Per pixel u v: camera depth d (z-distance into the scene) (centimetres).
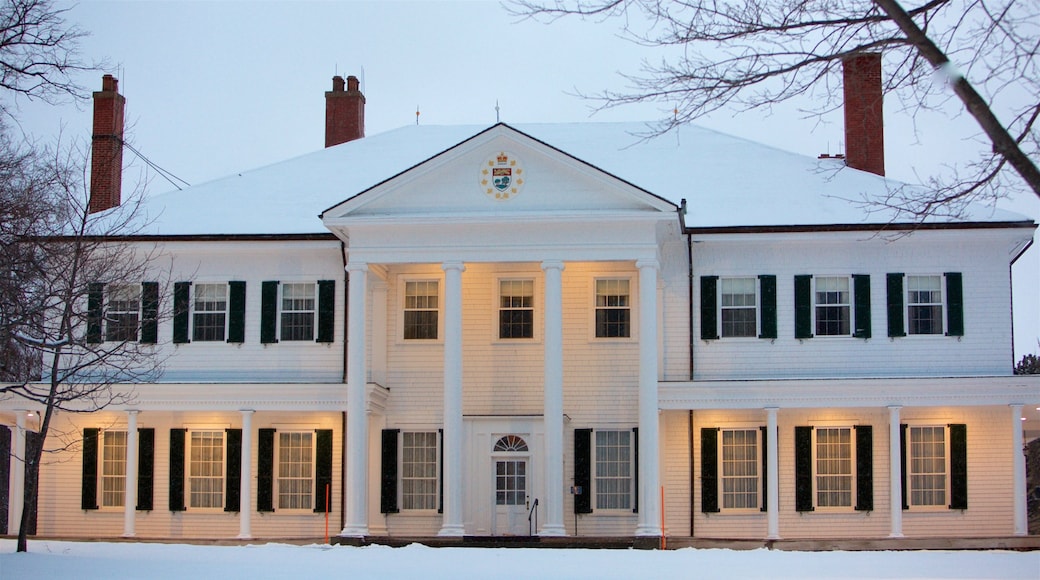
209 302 4216
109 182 4816
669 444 4050
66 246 3203
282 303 4200
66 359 4100
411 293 4181
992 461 3969
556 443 3750
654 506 3706
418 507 4094
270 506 4100
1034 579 2548
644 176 4497
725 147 4741
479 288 4159
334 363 4150
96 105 4891
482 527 4034
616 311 4116
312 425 4141
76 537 4031
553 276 3825
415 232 3884
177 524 4131
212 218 4334
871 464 3981
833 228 4022
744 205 4225
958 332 4022
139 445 4175
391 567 2770
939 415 3997
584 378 4091
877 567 2831
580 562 2952
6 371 3234
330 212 3875
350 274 3894
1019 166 1454
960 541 3719
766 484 3991
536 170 3866
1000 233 4003
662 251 4131
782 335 4069
